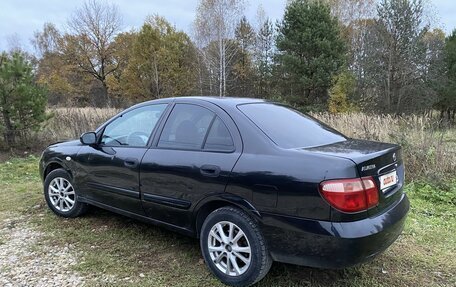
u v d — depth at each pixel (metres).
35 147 11.18
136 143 3.98
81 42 43.88
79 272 3.47
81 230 4.44
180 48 35.78
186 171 3.37
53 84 43.06
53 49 51.38
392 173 3.12
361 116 10.60
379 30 24.17
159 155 3.63
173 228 3.63
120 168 3.97
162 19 36.38
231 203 3.10
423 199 5.84
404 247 3.97
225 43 32.09
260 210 2.93
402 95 23.75
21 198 5.86
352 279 3.29
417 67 23.70
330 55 25.09
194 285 3.22
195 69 34.94
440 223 4.78
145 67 34.41
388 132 8.32
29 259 3.74
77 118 12.98
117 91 42.22
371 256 2.78
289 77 26.30
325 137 3.49
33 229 4.52
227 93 33.69
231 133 3.27
